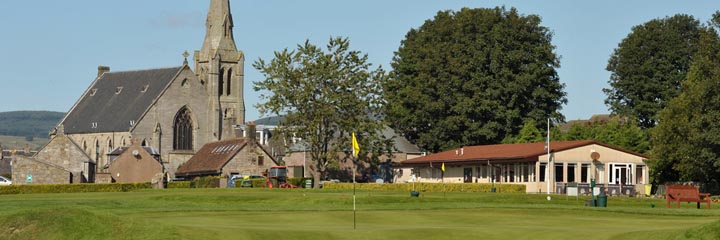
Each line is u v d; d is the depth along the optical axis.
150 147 162.62
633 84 128.75
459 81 135.75
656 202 74.50
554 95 138.62
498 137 137.38
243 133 181.00
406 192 91.06
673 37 127.81
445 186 103.19
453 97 137.38
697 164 91.31
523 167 100.62
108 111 184.38
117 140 177.75
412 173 127.50
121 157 150.25
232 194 80.56
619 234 39.84
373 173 145.75
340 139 122.00
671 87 127.44
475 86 135.62
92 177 151.62
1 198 82.19
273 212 55.53
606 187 94.81
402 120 141.12
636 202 74.19
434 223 48.56
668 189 67.31
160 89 177.12
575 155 98.62
